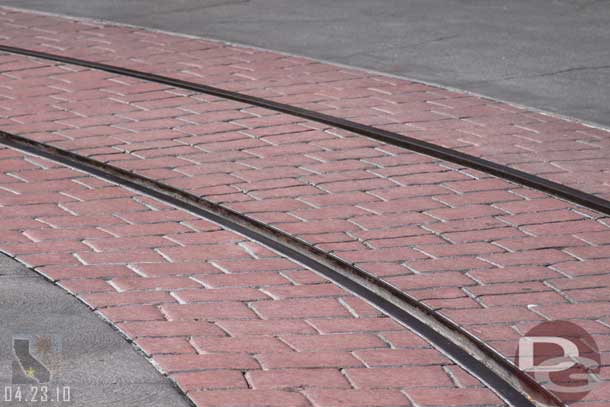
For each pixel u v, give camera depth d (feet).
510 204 24.77
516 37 41.93
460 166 27.22
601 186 26.02
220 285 20.52
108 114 31.04
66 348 17.99
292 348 18.19
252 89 33.81
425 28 43.32
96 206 24.40
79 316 19.15
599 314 19.43
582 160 27.89
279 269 21.38
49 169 26.73
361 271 20.99
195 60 37.45
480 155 28.02
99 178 26.25
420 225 23.48
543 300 19.97
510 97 33.68
